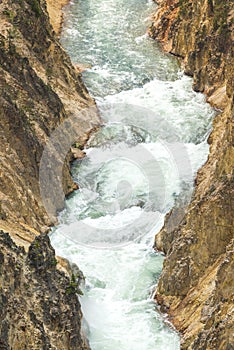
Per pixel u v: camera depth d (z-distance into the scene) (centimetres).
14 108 3553
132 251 3388
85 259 3322
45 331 2442
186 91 4775
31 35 4291
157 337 2903
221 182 3000
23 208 3247
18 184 3322
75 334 2602
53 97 4009
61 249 3362
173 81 4922
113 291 3170
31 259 2603
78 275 3061
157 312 3041
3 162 3322
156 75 5009
